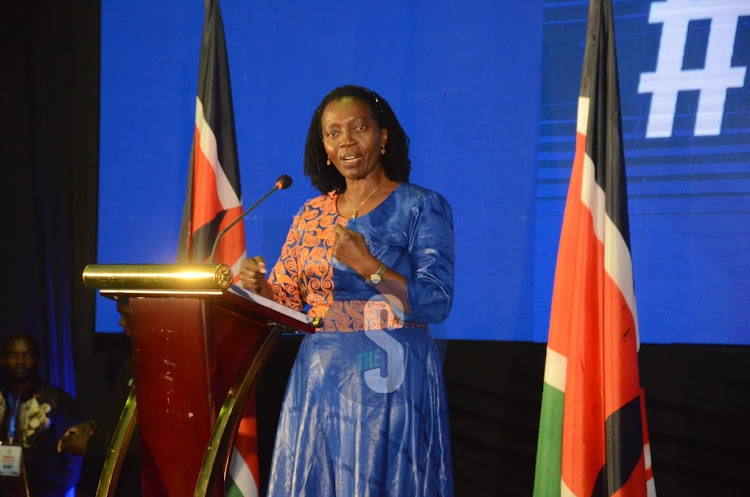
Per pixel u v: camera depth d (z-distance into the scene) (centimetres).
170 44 747
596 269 502
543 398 517
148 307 319
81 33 776
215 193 595
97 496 335
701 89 621
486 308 658
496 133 665
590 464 491
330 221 427
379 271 367
